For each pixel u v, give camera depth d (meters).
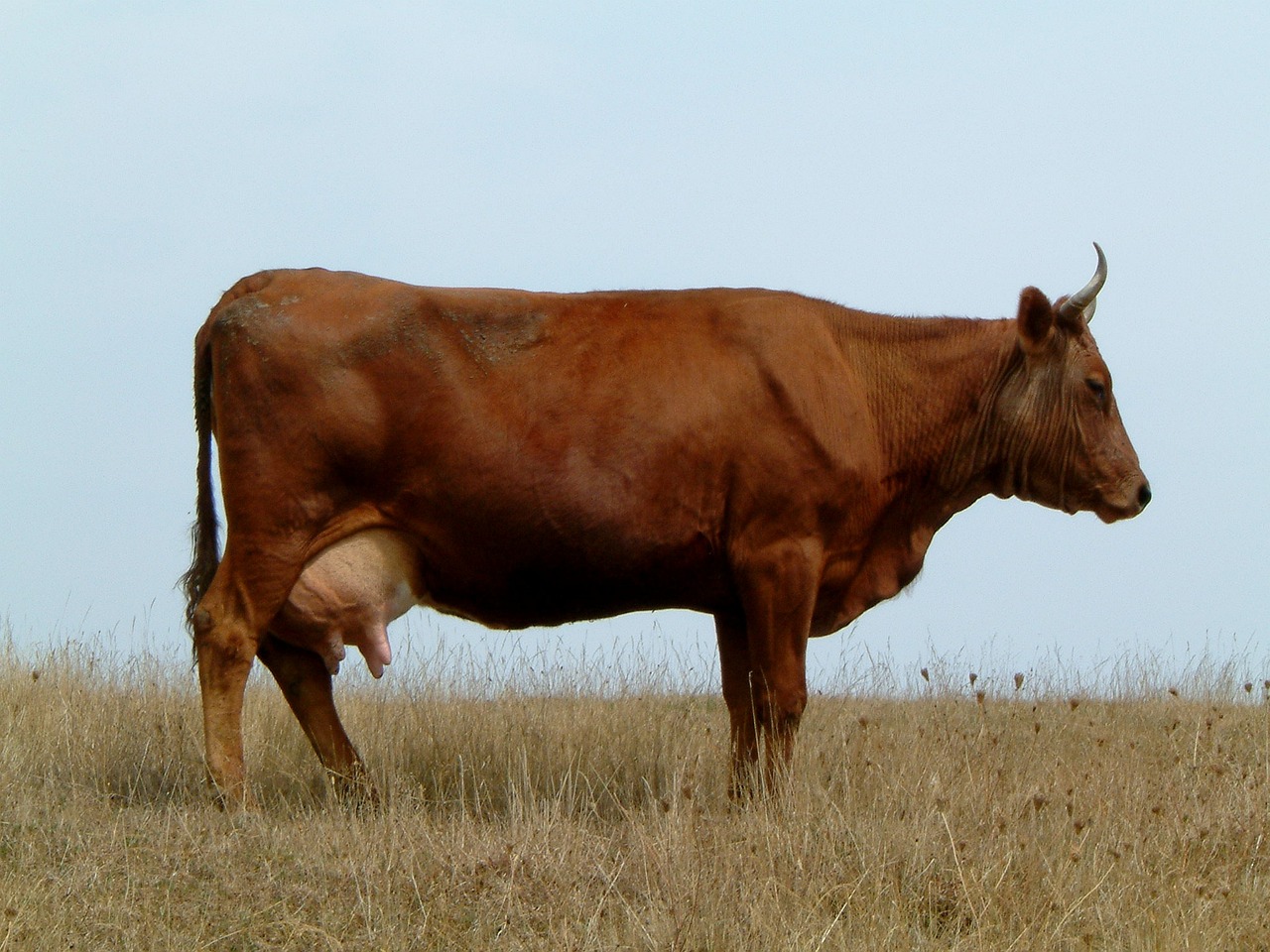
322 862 11.42
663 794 13.72
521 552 13.92
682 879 10.74
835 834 11.75
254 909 10.44
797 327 14.68
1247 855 12.06
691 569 14.39
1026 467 15.52
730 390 14.20
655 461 13.95
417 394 13.68
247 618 13.65
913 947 10.26
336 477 13.73
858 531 14.89
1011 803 12.34
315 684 14.61
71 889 10.41
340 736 14.61
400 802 13.00
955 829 11.90
